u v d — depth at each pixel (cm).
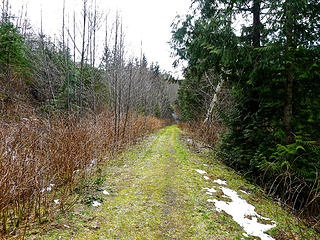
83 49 771
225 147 619
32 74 1077
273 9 423
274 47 411
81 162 405
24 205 255
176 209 329
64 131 484
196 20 607
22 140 387
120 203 336
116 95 857
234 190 436
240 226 294
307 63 412
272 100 489
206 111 1251
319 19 404
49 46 1125
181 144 1010
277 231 292
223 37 486
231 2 512
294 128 468
